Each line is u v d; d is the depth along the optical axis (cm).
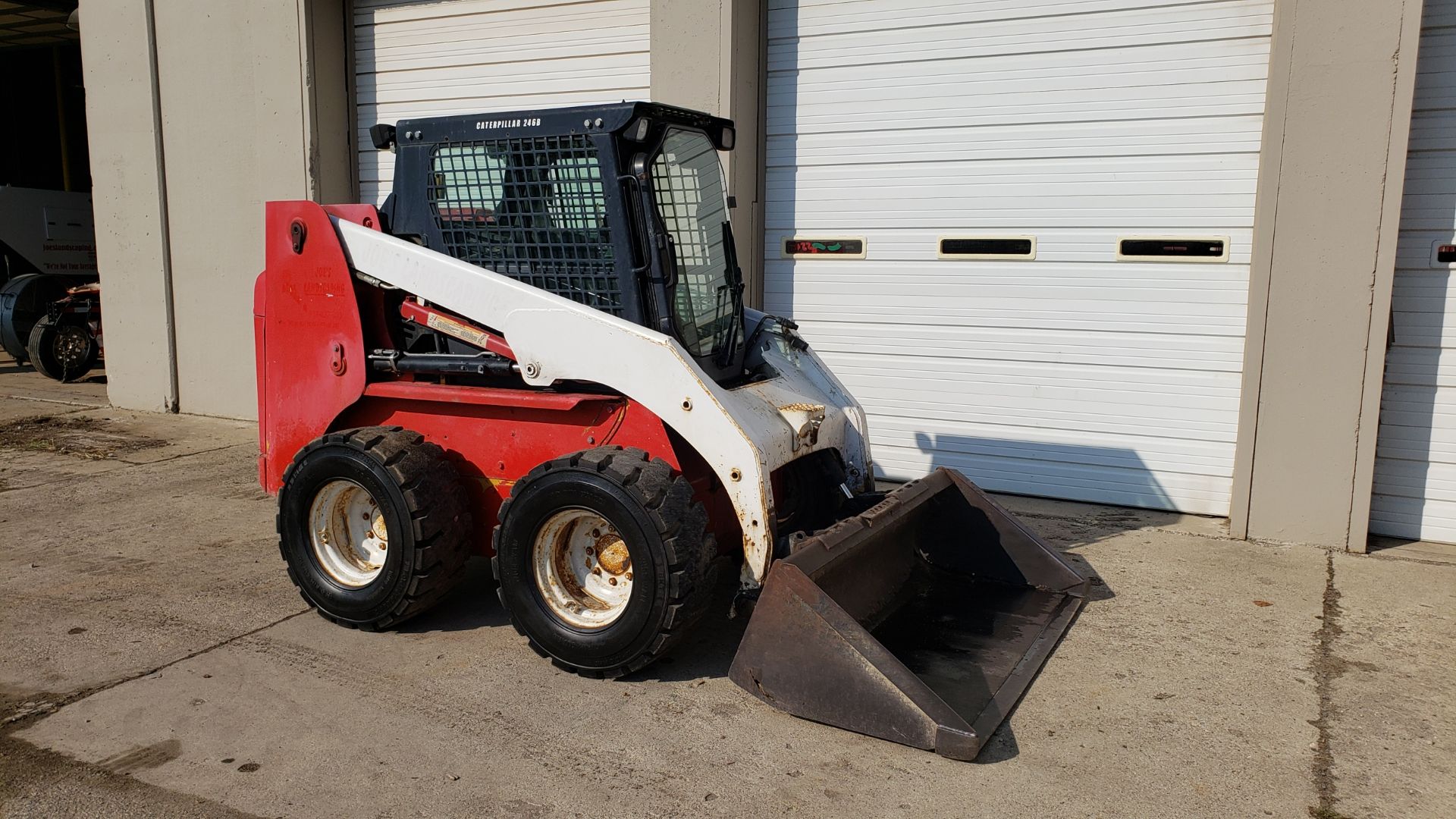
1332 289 514
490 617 442
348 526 434
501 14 743
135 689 369
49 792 302
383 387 428
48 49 1788
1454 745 336
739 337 459
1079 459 622
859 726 336
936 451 658
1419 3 480
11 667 385
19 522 570
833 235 666
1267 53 550
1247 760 327
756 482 358
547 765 320
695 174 434
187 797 301
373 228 441
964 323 639
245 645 408
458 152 422
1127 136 585
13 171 1933
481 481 425
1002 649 397
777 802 300
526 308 395
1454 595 473
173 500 618
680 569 352
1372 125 495
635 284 392
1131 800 303
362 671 386
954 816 294
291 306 445
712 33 630
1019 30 602
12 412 884
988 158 619
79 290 1058
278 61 782
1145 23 573
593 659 371
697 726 346
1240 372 577
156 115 836
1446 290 536
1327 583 486
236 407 853
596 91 718
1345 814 296
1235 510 552
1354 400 520
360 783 309
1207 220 573
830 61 652
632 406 392
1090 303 606
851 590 406
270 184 802
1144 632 427
